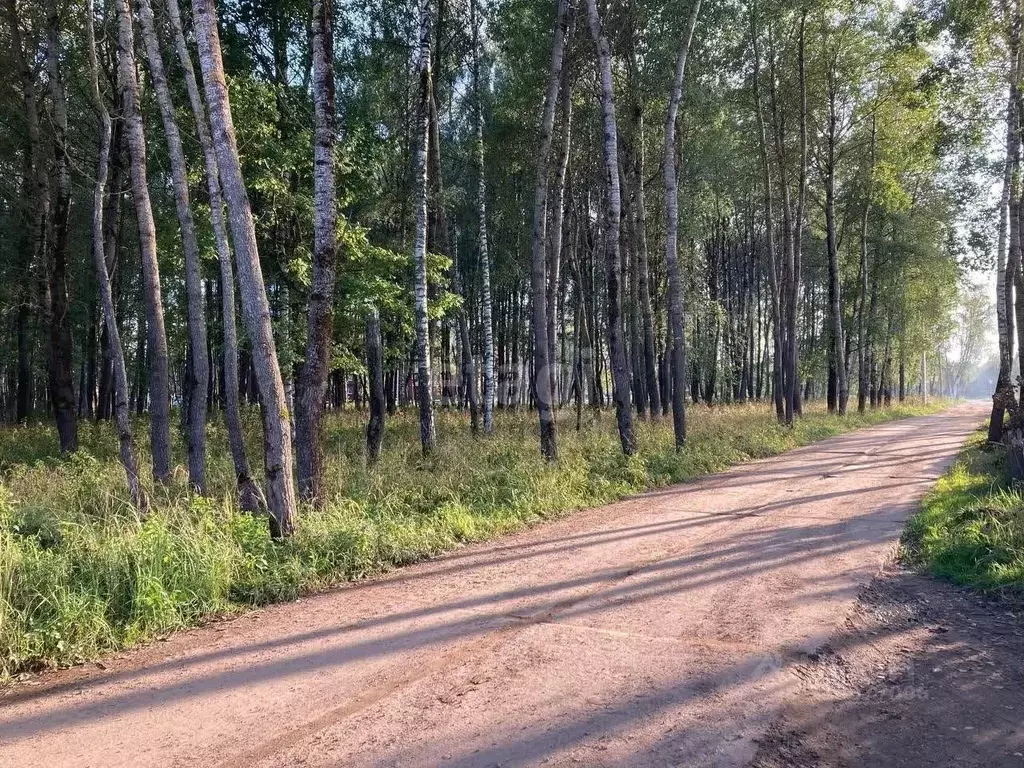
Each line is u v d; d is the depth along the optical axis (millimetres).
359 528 7195
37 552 5504
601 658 4316
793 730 3434
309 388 8242
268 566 6273
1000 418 15922
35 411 28844
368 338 13977
